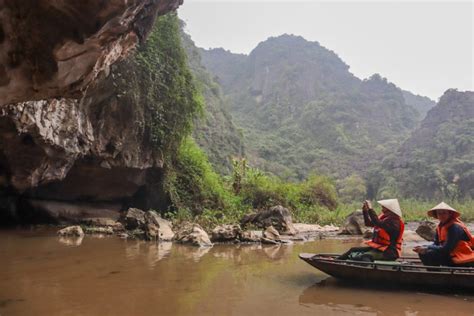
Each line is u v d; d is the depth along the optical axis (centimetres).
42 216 1492
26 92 601
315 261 679
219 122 5053
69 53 554
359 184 5278
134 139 1564
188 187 1847
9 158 1191
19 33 518
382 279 642
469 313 540
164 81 1686
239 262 870
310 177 2547
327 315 527
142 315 513
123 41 706
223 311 534
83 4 491
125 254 936
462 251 649
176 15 1777
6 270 750
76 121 1267
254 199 2089
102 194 1616
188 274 741
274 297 603
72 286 642
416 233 1377
